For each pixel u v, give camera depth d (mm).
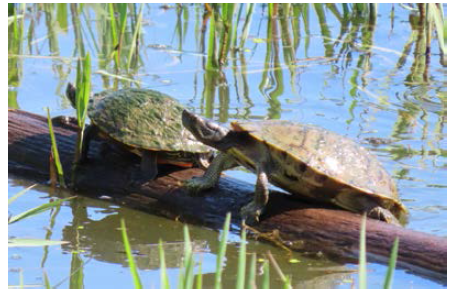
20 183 12734
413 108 15719
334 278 9547
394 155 13312
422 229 10641
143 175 11797
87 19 21891
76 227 11172
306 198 10852
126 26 21469
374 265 9633
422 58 19031
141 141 11625
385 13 22484
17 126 13422
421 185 12117
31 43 19859
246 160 10812
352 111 15539
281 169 10531
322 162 10305
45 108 15531
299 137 10602
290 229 10289
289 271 9758
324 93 16656
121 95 12500
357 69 18219
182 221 11242
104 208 11828
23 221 11344
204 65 18562
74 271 9742
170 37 20422
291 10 22875
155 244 10711
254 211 10461
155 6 22875
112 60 18812
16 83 17016
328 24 21641
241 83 17344
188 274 6438
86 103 11750
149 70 18141
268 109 15656
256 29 21172
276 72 18062
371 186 10344
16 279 9422
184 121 11008
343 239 9906
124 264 10031
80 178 12297
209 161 12156
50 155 12383
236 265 10047
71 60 18750
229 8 18094
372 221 10031
